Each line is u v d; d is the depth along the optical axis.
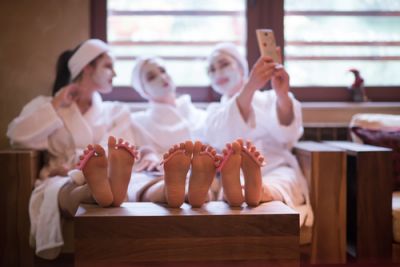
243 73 2.48
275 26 2.74
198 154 1.57
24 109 2.34
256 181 1.59
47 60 2.66
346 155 2.02
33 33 2.65
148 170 2.12
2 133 2.65
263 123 2.27
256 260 1.50
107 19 2.71
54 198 1.84
